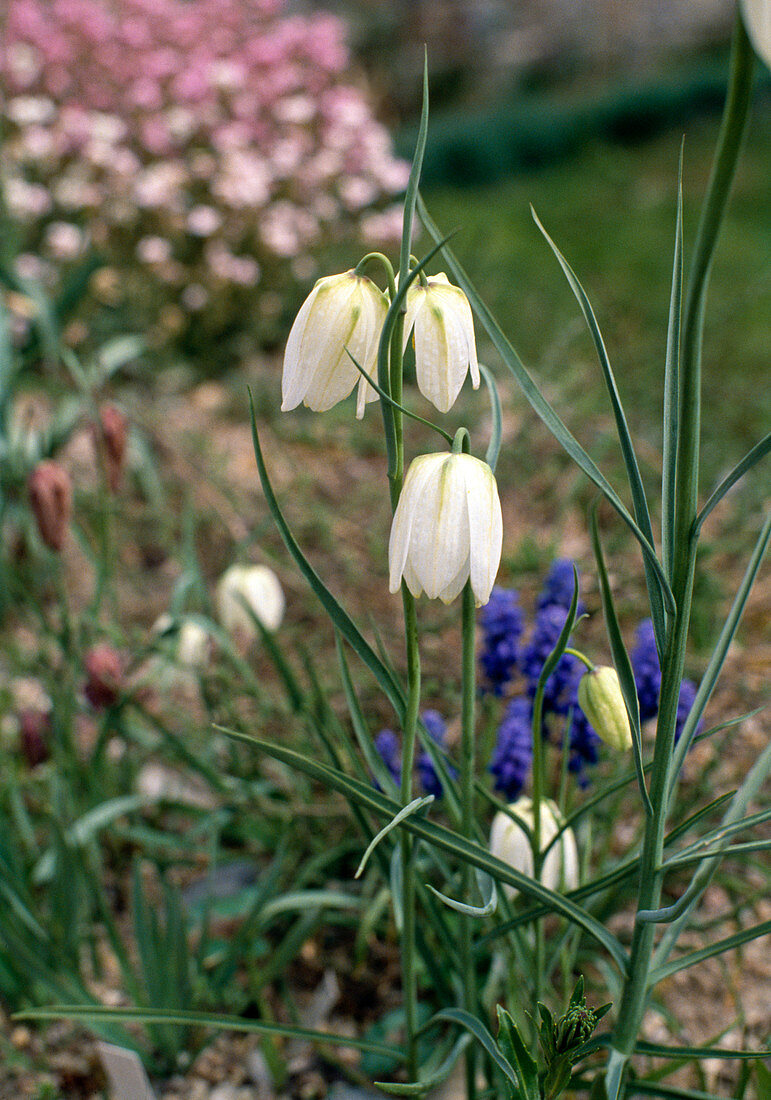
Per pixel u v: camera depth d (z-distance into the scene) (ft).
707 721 2.66
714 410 4.08
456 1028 2.03
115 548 3.65
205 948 2.21
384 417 1.58
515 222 7.66
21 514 2.82
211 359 5.14
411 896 1.81
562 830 1.75
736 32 1.31
